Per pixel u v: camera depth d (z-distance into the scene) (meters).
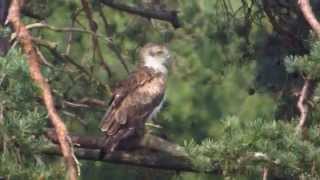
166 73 14.75
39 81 10.86
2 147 10.82
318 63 10.89
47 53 16.50
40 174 10.61
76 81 15.44
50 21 18.02
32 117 10.73
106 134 13.41
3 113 10.81
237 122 11.17
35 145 10.78
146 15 17.44
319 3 15.84
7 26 12.99
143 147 13.58
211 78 18.45
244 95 21.83
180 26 17.64
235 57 16.95
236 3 19.86
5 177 10.67
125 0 18.33
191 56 18.75
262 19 17.20
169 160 13.58
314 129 11.20
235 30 16.81
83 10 16.39
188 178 15.91
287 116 14.96
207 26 18.08
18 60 10.64
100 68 17.19
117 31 18.67
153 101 14.12
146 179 14.93
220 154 11.02
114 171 19.00
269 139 11.07
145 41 17.92
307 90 11.43
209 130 22.28
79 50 18.44
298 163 11.05
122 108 13.74
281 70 15.69
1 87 10.86
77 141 13.40
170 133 16.41
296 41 15.62
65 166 10.75
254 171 11.09
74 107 15.20
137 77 14.30
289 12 15.90
